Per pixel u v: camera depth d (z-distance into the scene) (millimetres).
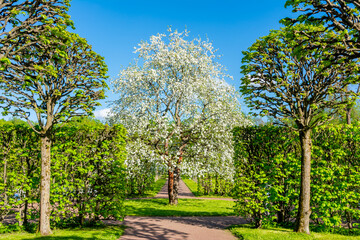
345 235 10266
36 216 10469
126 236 9867
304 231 10023
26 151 10984
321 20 6145
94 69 10938
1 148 10602
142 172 20922
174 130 16859
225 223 13336
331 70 9656
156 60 19406
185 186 41125
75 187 11102
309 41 6414
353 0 5578
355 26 5625
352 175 10969
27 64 8508
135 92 18594
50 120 9977
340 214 11266
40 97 9859
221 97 18312
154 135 17609
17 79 9125
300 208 10281
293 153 12164
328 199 11031
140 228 11461
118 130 12094
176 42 19969
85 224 11219
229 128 19453
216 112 17859
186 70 18797
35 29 7336
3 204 10297
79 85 10578
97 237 8922
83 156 11172
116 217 11312
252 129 13008
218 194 27641
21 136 11008
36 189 10852
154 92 18719
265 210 11148
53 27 7688
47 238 8625
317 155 11789
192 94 18719
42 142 9906
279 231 10258
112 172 11453
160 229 11336
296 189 12047
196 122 17172
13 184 10398
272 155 12414
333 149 11617
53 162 10852
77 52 10289
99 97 11305
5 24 6914
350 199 10812
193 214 15859
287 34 6707
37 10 7680
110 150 11906
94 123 12305
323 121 10383
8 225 10328
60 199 10461
